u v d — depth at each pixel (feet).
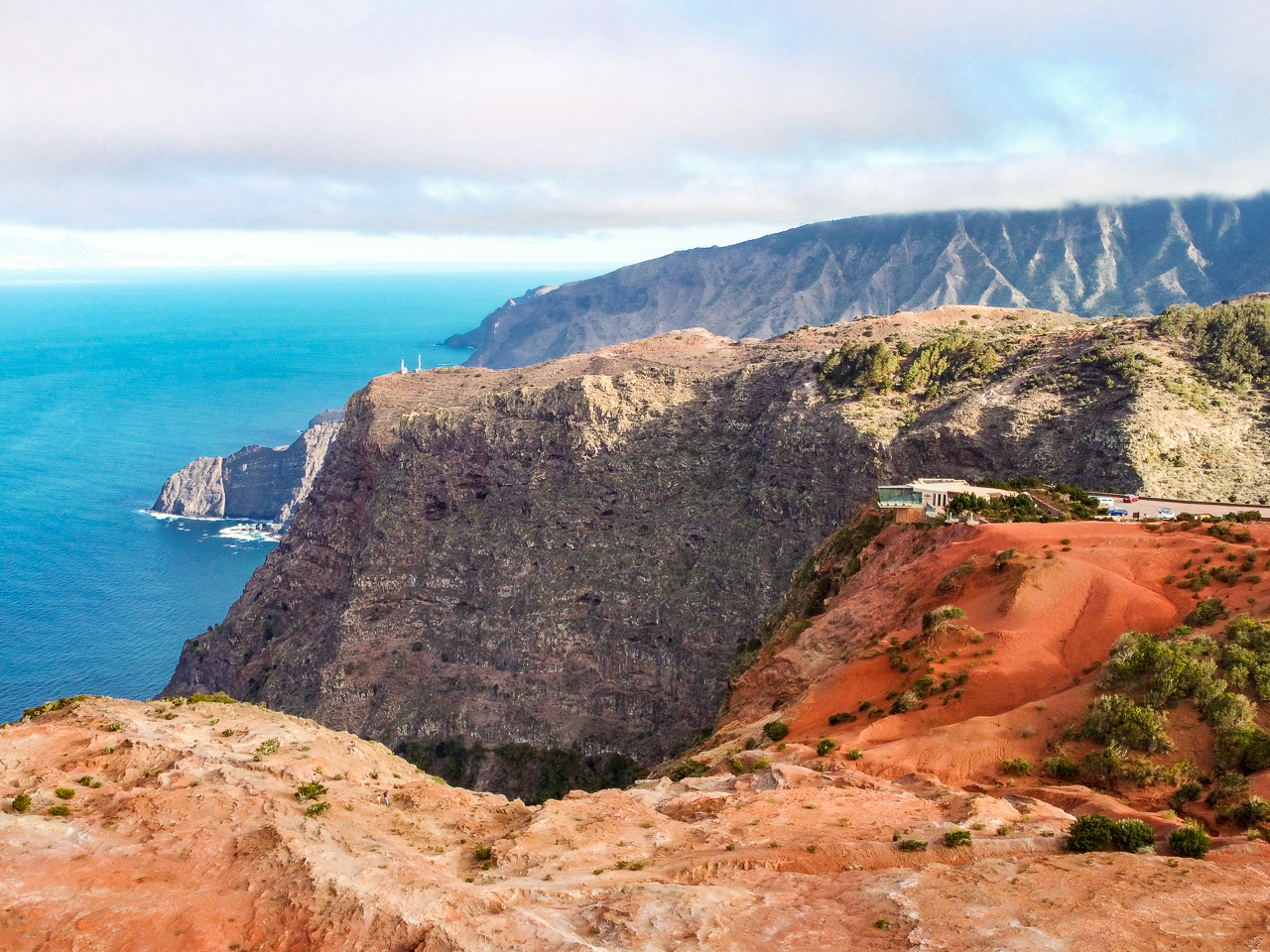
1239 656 152.56
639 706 425.69
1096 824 113.29
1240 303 446.19
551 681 439.22
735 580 426.10
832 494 419.54
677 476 474.49
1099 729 147.54
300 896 100.07
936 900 97.81
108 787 128.16
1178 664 151.74
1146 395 373.61
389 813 134.31
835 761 157.28
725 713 241.35
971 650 180.04
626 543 460.14
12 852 106.73
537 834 128.36
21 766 132.57
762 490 442.50
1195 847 109.91
